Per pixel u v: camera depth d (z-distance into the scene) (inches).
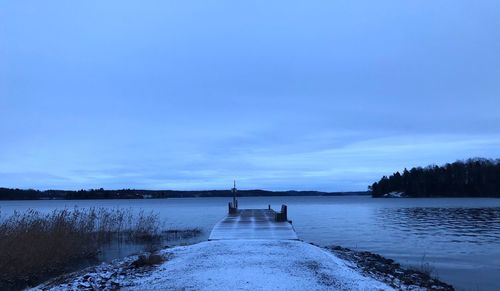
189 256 595.8
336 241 1370.6
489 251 1121.4
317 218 2647.6
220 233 896.9
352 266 653.3
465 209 3442.4
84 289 459.2
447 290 588.1
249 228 967.6
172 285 429.1
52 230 850.8
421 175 6889.8
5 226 789.2
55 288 472.4
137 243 1139.3
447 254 1069.1
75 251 869.2
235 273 466.9
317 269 500.1
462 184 6304.1
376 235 1560.0
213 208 4498.0
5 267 648.4
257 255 584.7
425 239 1416.1
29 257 692.1
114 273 546.0
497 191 5989.2
